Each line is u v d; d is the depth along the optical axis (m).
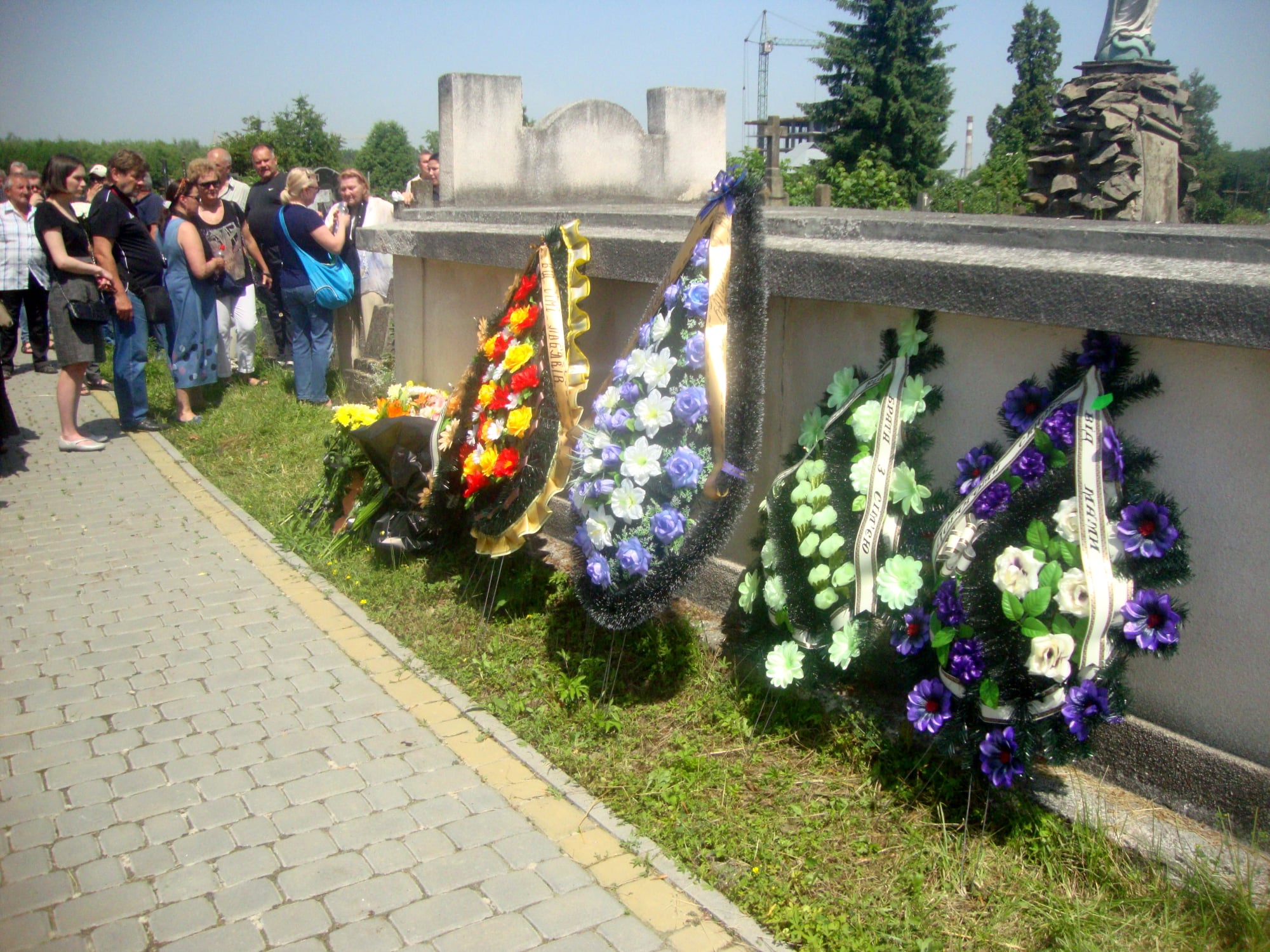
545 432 4.41
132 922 2.90
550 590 4.94
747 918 2.92
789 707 3.84
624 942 2.82
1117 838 3.04
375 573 5.35
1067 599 2.97
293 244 8.52
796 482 3.92
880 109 36.44
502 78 7.77
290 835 3.28
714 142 9.09
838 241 3.99
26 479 7.23
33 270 10.98
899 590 3.45
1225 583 3.08
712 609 4.67
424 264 7.30
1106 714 2.99
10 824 3.34
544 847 3.22
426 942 2.82
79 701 4.12
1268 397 2.93
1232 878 2.84
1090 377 3.20
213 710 4.05
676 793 3.46
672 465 3.66
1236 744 3.11
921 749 3.51
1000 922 2.87
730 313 3.74
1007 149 36.84
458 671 4.36
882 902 2.96
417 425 5.40
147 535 6.07
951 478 3.69
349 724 3.95
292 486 6.84
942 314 3.64
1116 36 10.47
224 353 9.65
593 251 4.74
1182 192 10.95
